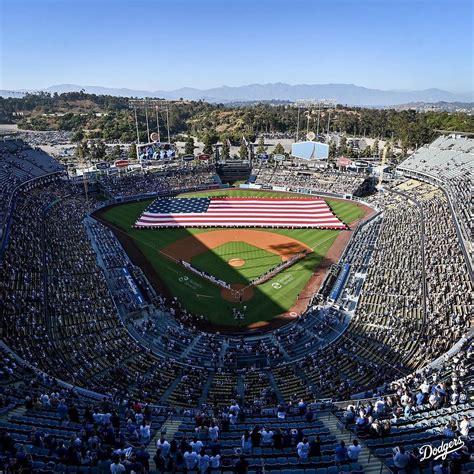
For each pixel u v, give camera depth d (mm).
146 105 135875
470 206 67062
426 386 25031
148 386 34750
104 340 41500
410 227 71438
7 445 18594
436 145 107250
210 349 43438
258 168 123000
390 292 50125
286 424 23547
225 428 22906
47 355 36656
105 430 20328
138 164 127125
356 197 100500
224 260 67312
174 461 18656
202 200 96125
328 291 54375
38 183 95062
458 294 45406
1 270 50094
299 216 85875
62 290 49844
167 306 52688
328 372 36281
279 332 46906
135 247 72875
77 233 73125
